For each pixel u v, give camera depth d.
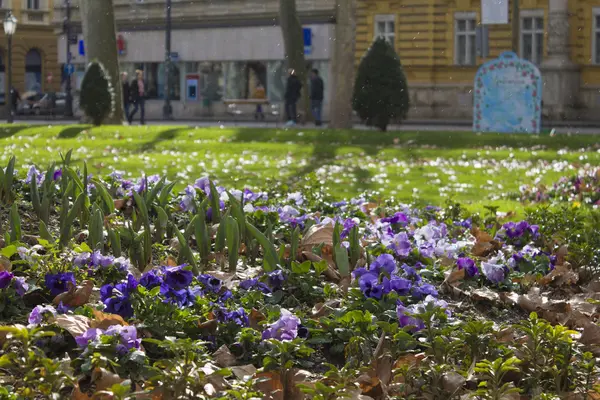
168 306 4.72
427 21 49.50
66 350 4.40
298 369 4.49
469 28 48.78
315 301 5.70
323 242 6.81
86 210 6.89
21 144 28.06
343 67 36.28
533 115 31.28
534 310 6.19
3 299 4.89
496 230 8.84
